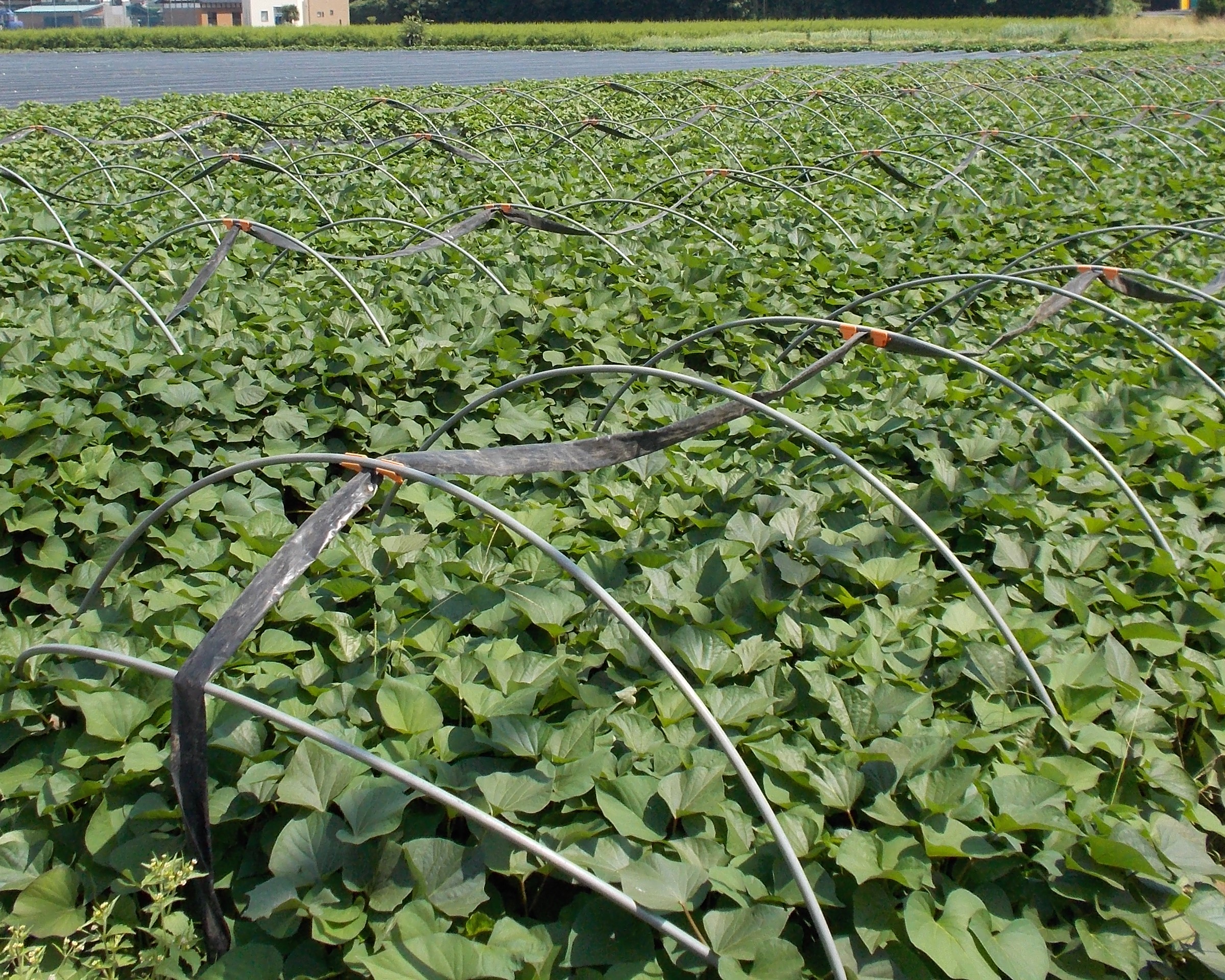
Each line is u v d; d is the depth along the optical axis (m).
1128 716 3.47
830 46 57.84
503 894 2.96
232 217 9.70
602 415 5.70
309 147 15.62
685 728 3.31
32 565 4.61
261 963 2.64
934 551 4.57
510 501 4.65
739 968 2.51
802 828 2.88
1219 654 4.01
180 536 4.68
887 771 3.10
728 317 7.42
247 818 2.98
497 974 2.48
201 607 3.77
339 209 10.82
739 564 4.15
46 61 51.31
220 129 17.56
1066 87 23.09
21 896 2.80
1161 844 3.01
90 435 5.28
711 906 2.80
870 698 3.41
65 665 3.52
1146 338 7.12
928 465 5.24
